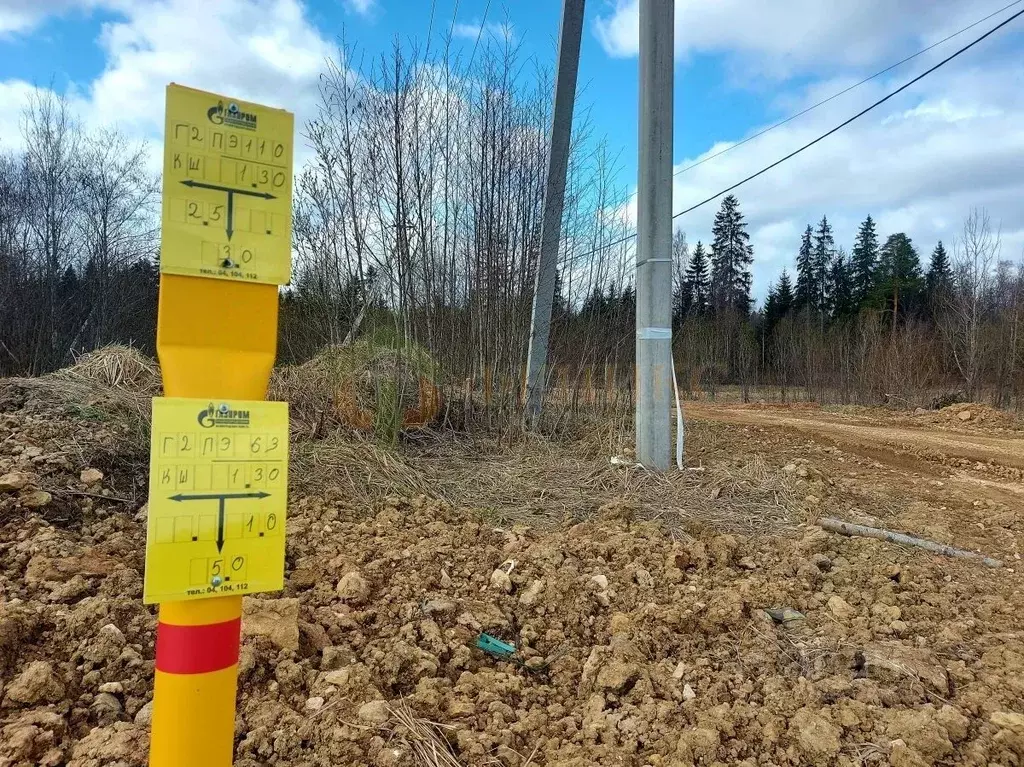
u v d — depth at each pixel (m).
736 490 5.81
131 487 4.55
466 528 4.55
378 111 7.23
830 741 2.43
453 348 8.18
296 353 10.65
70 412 5.34
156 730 1.50
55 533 3.60
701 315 42.56
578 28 7.85
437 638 3.03
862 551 4.59
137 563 3.45
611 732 2.46
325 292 7.84
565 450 7.39
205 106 1.48
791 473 6.56
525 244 7.96
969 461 9.05
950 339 23.50
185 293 1.47
